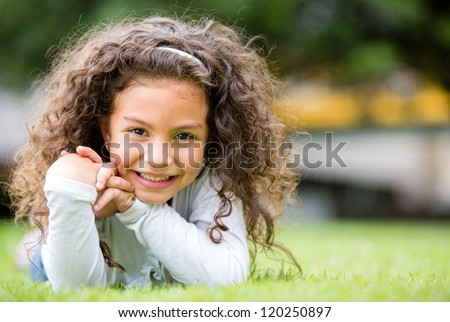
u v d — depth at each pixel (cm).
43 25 1348
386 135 1769
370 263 507
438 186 1856
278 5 1349
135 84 340
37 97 507
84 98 376
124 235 370
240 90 391
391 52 1477
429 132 1753
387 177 1825
